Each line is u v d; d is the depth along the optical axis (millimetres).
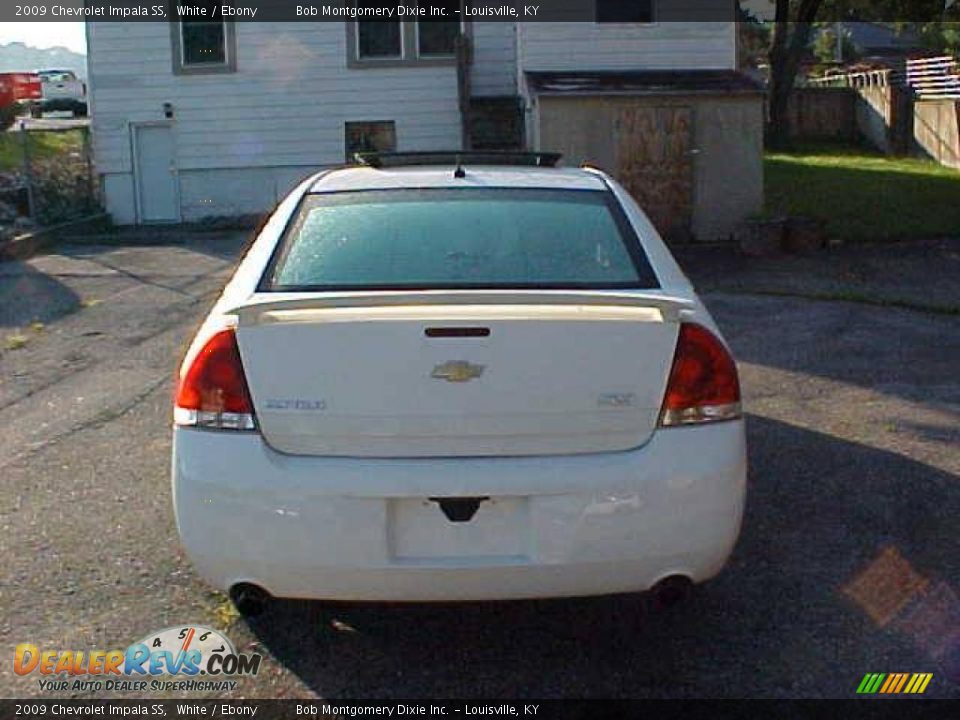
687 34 17500
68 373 8336
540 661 3928
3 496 5566
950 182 20969
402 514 3578
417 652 4000
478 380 3568
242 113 21984
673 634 4098
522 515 3586
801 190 19875
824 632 4082
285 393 3596
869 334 9227
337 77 21812
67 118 44000
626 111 15484
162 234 20000
